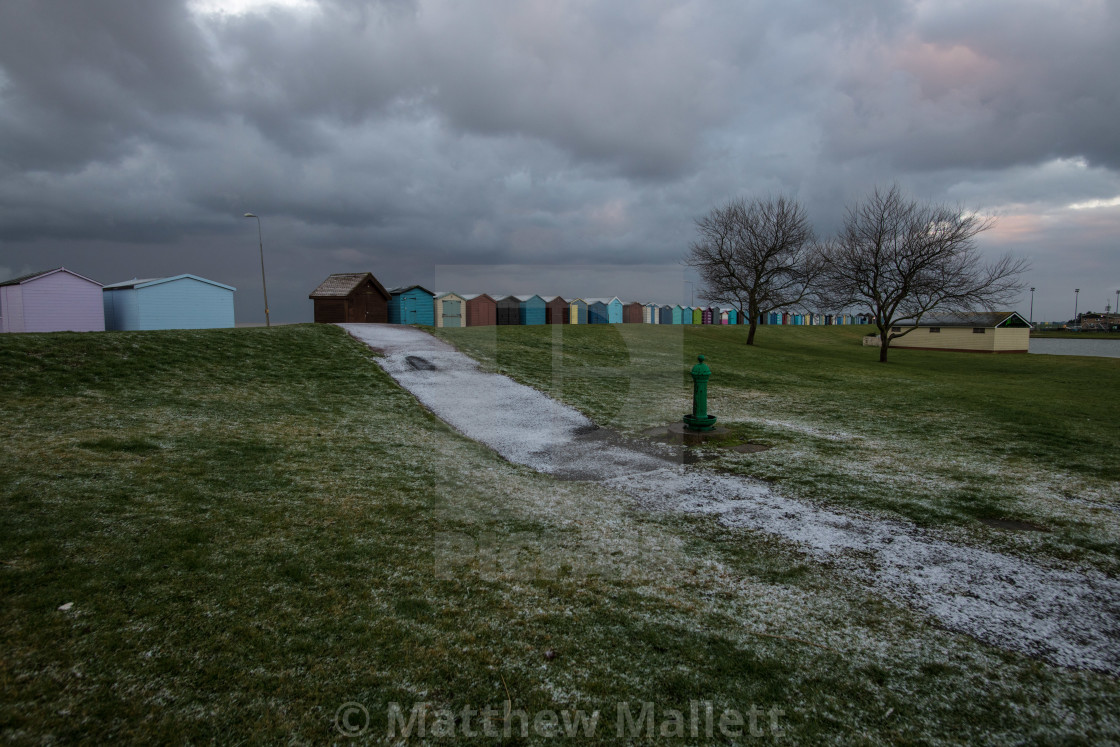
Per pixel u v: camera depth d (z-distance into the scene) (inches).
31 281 833.5
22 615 106.9
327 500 186.7
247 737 78.7
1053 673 100.0
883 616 119.6
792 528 171.0
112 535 147.6
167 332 549.0
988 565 145.9
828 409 422.0
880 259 1009.5
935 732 84.0
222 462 225.8
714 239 1251.2
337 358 518.9
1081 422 375.2
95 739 76.7
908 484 220.1
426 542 152.0
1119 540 163.8
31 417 279.6
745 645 107.0
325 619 111.3
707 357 795.4
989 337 1312.7
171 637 102.7
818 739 81.7
